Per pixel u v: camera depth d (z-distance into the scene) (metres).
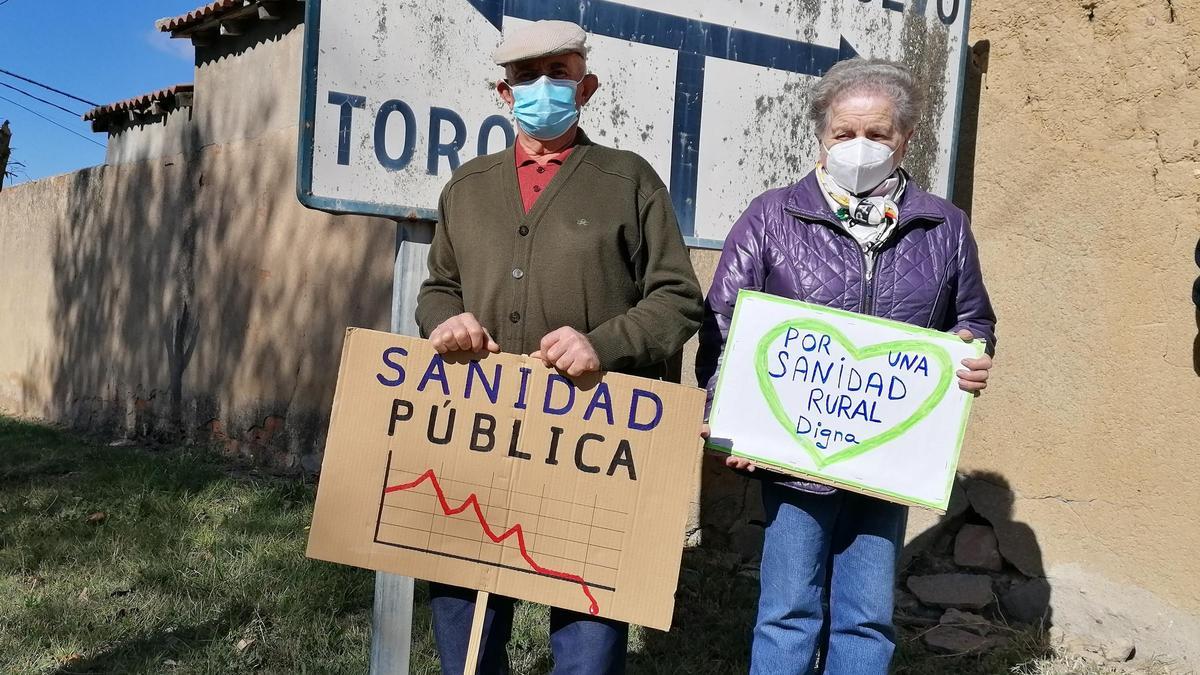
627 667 3.44
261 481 6.25
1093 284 3.93
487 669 2.39
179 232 8.66
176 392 8.58
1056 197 4.09
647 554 2.21
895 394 2.46
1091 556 3.90
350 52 2.98
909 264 2.54
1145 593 3.70
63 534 4.71
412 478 2.29
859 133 2.52
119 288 9.72
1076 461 3.97
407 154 3.08
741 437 2.51
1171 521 3.63
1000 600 4.15
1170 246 3.67
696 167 3.69
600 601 2.22
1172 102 3.69
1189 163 3.62
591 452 2.23
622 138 3.55
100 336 10.05
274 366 7.29
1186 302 3.61
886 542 2.57
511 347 2.30
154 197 9.13
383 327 6.31
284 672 3.26
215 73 8.28
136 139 9.84
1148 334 3.73
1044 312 4.11
